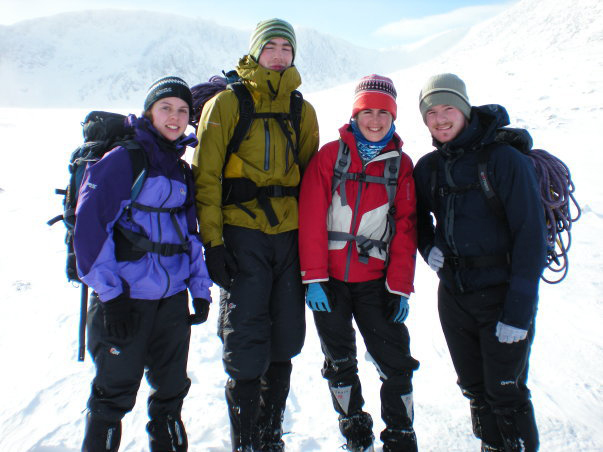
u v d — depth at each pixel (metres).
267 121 2.49
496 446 2.31
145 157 2.19
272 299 2.51
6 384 2.97
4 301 4.00
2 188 7.82
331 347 2.49
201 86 2.95
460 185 2.29
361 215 2.49
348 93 23.17
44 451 2.44
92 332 2.15
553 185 2.33
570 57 22.50
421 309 4.00
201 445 2.50
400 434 2.34
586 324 3.60
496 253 2.24
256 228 2.43
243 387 2.30
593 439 2.49
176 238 2.31
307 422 2.74
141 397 2.91
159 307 2.29
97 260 2.05
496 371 2.19
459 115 2.32
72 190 2.18
